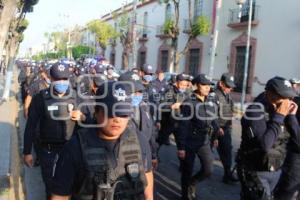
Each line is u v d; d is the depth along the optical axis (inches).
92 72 387.5
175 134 227.1
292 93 147.1
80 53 2313.0
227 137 276.1
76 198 96.2
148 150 103.6
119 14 1729.8
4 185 237.8
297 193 170.6
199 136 220.8
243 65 936.3
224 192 258.1
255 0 901.2
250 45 908.6
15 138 368.5
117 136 97.0
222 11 1011.3
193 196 228.4
